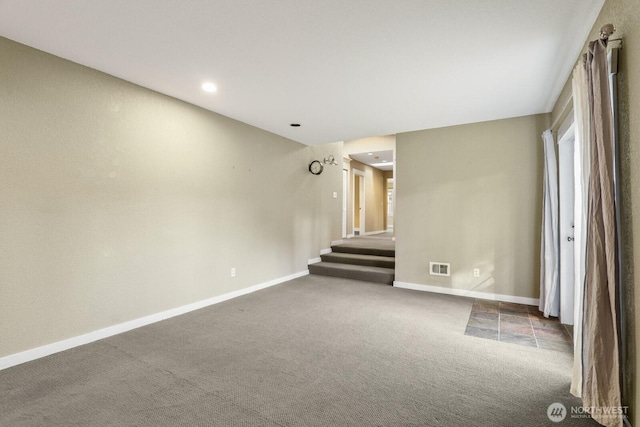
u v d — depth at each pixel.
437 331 3.22
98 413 1.91
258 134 4.82
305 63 2.73
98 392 2.13
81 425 1.81
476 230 4.48
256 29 2.23
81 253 2.84
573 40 2.33
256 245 4.81
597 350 1.75
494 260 4.36
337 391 2.16
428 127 4.64
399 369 2.46
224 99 3.62
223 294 4.25
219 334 3.12
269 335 3.10
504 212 4.31
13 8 2.01
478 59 2.63
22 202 2.50
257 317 3.61
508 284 4.28
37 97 2.56
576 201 2.81
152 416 1.89
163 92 3.44
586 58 1.89
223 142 4.23
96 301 2.95
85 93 2.85
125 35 2.33
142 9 2.02
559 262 3.55
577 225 2.80
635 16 1.54
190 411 1.94
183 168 3.72
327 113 4.05
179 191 3.68
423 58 2.62
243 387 2.20
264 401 2.04
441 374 2.38
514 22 2.13
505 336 3.10
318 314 3.72
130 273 3.21
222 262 4.24
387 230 12.38
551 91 3.31
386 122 4.43
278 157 5.24
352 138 5.43
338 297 4.43
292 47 2.47
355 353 2.73
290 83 3.14
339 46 2.45
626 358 1.72
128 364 2.51
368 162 9.96
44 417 1.87
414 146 4.91
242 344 2.90
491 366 2.51
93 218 2.92
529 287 4.16
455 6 1.97
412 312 3.80
